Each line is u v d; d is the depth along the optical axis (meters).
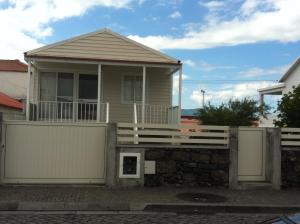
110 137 12.91
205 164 13.30
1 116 12.64
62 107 19.06
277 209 10.80
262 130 13.73
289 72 30.56
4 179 12.77
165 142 13.24
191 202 10.98
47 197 11.15
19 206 10.37
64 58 17.75
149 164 13.08
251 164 13.68
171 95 20.44
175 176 13.21
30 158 12.90
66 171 13.04
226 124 27.45
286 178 13.55
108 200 10.97
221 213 10.53
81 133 13.08
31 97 20.08
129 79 20.22
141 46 18.72
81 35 18.55
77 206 10.50
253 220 9.58
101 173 13.16
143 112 18.16
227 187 13.33
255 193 12.62
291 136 13.54
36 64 19.23
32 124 12.90
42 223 8.81
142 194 11.90
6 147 12.79
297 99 15.41
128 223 9.01
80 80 19.80
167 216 9.92
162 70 20.34
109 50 18.66
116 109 20.00
